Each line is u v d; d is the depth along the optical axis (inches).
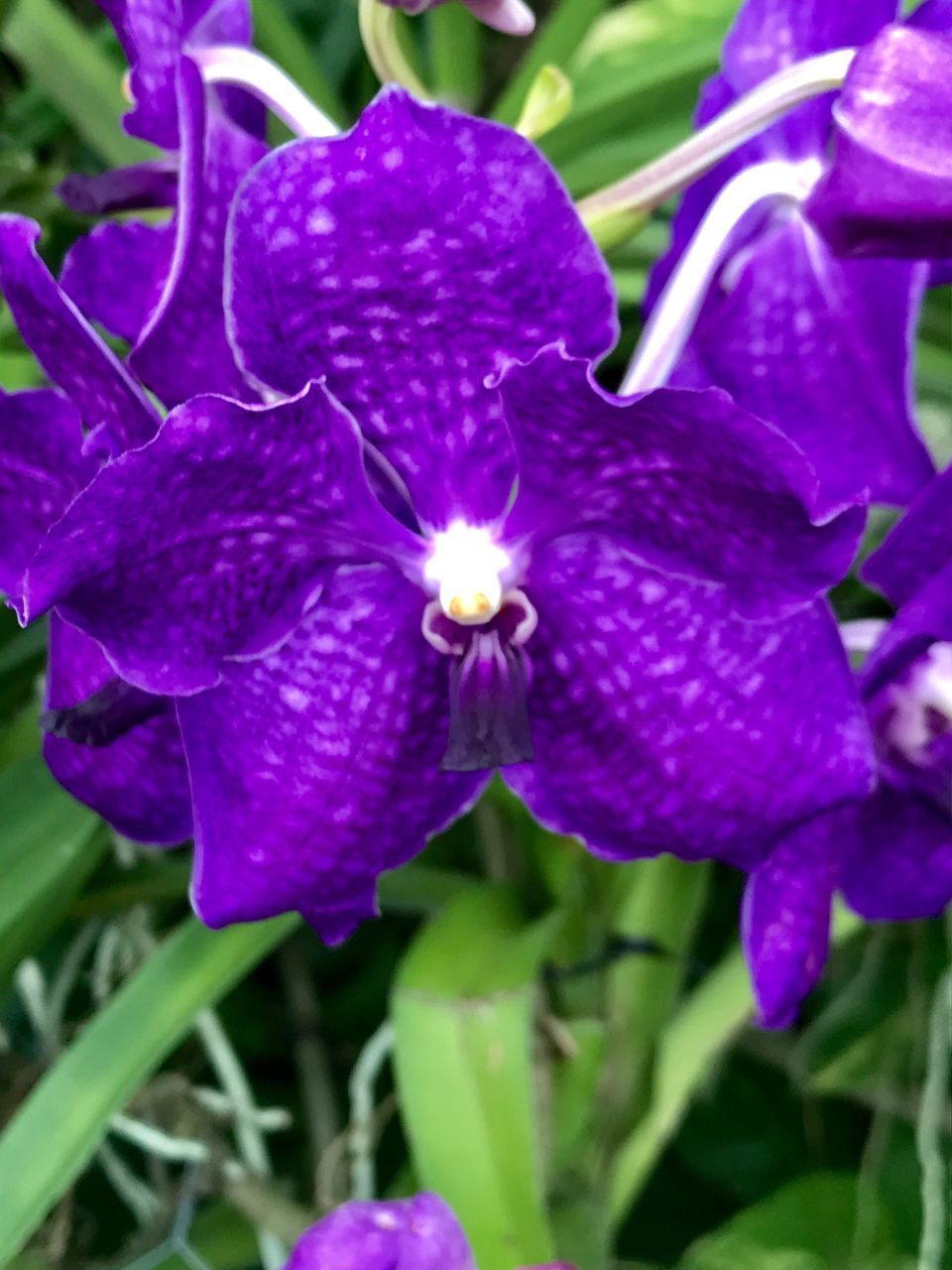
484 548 7.2
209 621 6.8
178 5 7.2
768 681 7.0
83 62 10.5
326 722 7.3
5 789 9.5
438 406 6.7
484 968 9.0
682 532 6.8
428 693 7.4
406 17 11.0
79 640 7.5
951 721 8.1
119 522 6.0
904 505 8.3
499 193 5.9
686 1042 10.5
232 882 7.1
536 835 10.3
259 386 6.3
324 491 6.7
